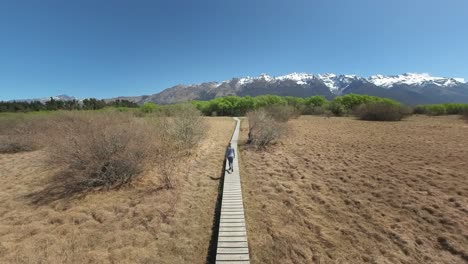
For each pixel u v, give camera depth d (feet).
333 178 43.55
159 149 53.31
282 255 23.90
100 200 34.81
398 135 88.12
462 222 27.50
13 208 33.71
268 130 75.05
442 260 22.35
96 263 22.31
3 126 83.10
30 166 55.47
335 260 22.99
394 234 26.20
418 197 34.01
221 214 29.99
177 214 31.12
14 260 22.58
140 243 25.48
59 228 27.84
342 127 117.39
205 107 249.75
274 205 34.12
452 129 100.89
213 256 24.09
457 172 43.45
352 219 29.76
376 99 224.12
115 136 40.34
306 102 243.40
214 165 54.65
